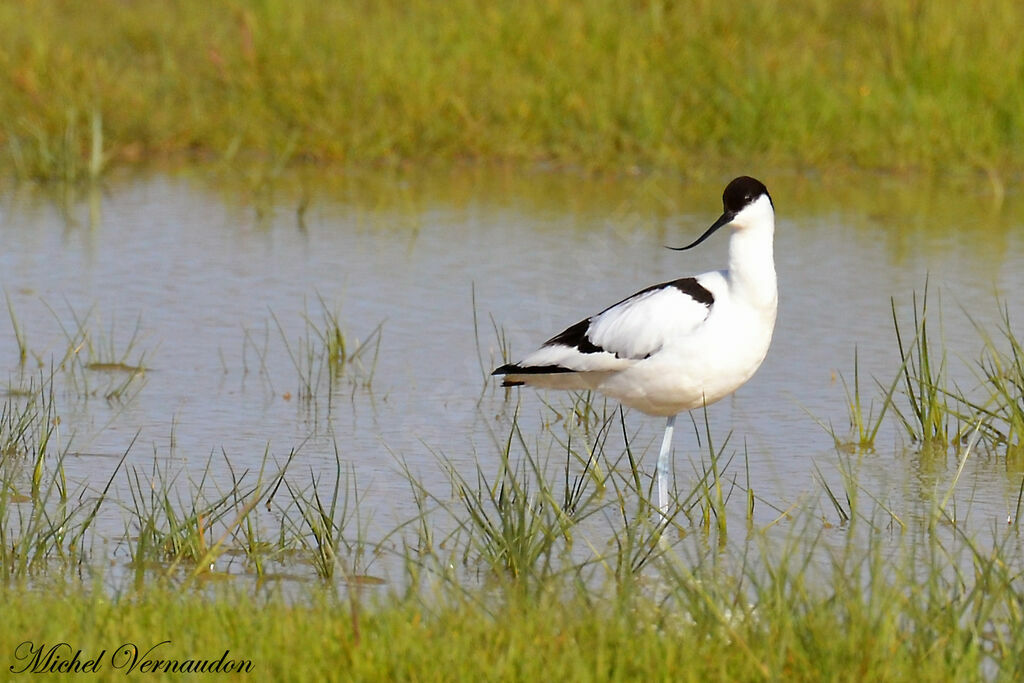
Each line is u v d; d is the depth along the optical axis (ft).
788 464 36.17
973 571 29.09
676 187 68.13
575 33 77.20
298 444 37.24
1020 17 78.02
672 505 33.27
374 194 66.90
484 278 53.06
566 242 58.08
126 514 32.17
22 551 28.45
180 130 74.79
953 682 22.58
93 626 23.88
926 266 53.72
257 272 53.67
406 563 28.12
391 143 73.26
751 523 32.19
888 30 77.20
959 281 51.75
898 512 32.65
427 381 42.83
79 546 30.19
